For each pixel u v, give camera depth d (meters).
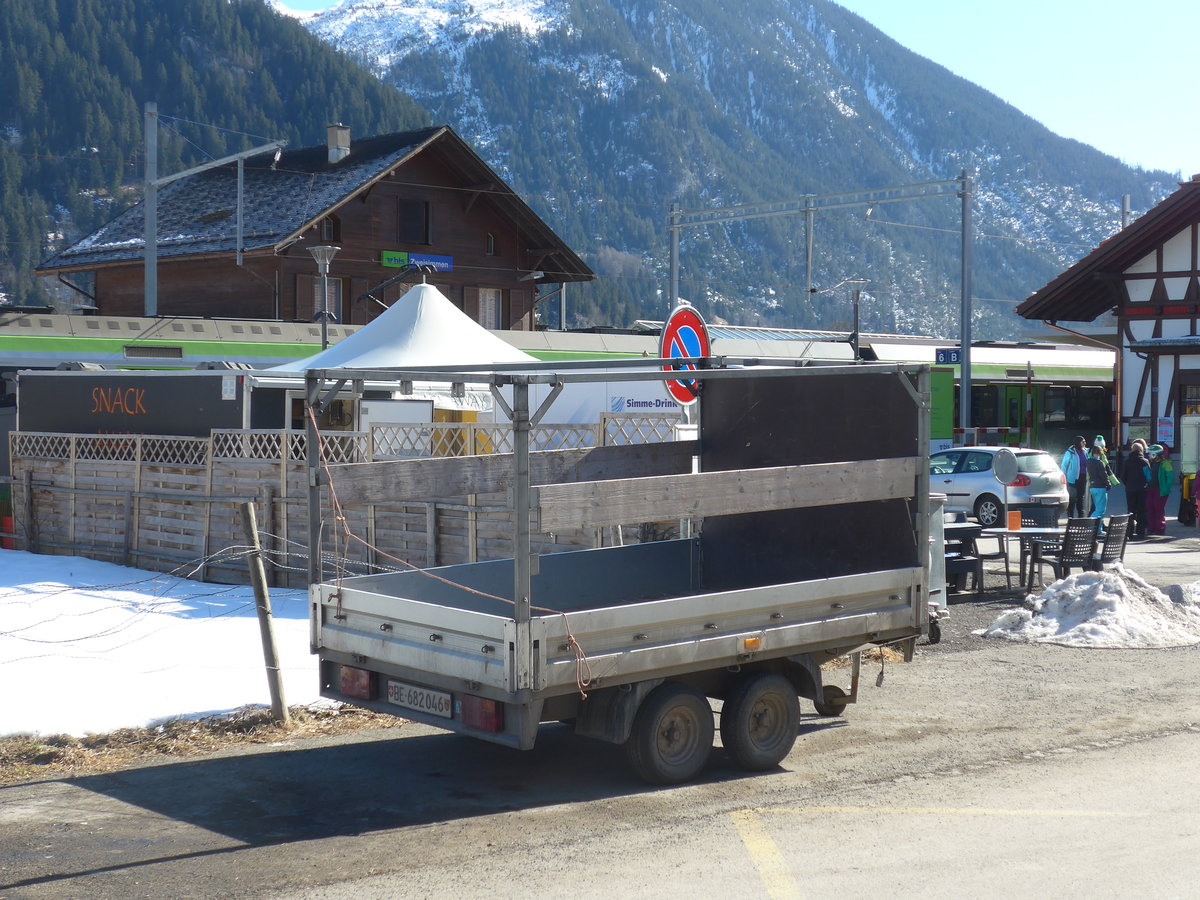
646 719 7.19
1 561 16.08
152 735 8.40
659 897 5.54
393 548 13.81
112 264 39.62
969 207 28.72
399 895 5.57
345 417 18.84
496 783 7.41
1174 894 5.54
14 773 7.63
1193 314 30.41
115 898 5.56
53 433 17.08
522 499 6.55
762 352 34.25
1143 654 11.36
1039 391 40.00
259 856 6.12
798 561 9.25
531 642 6.55
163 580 14.86
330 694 7.71
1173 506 28.22
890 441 8.59
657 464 9.67
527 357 20.14
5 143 195.50
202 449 15.23
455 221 40.47
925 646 11.73
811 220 29.39
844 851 6.14
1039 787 7.27
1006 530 14.99
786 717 7.78
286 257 36.34
